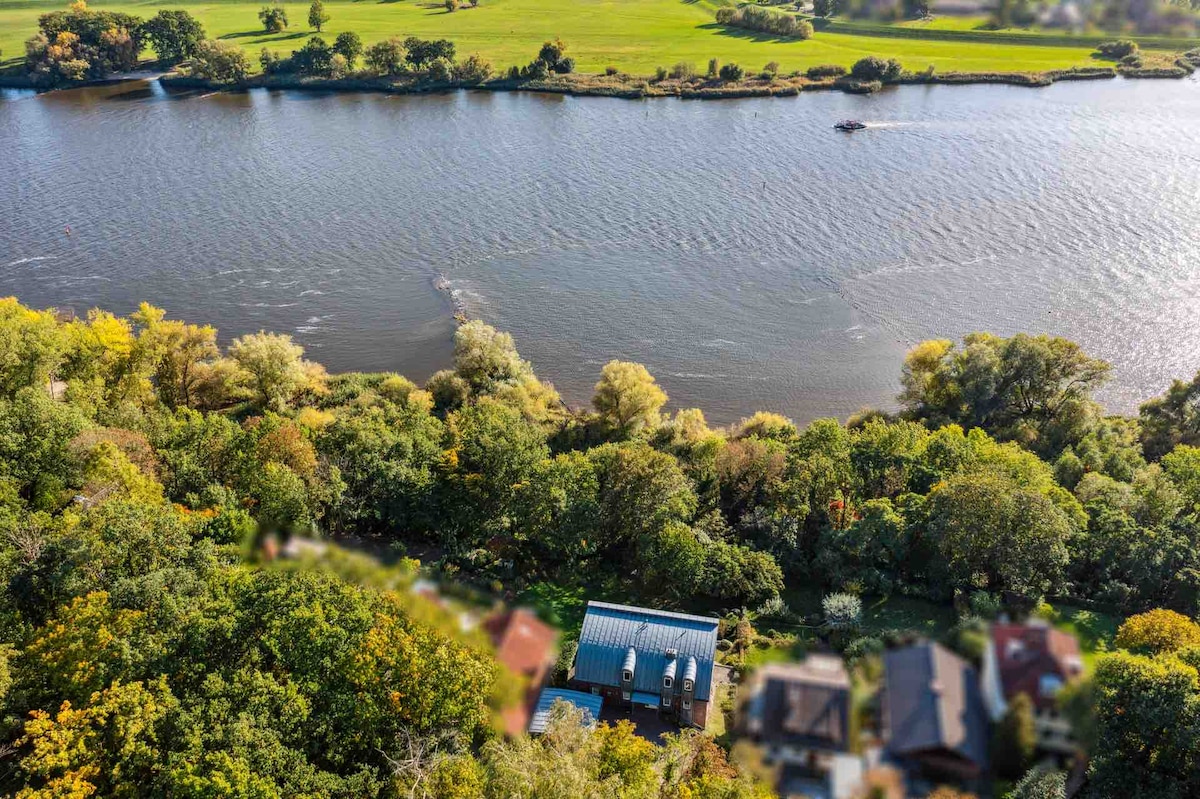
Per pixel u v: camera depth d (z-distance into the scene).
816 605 72.56
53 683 47.12
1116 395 124.00
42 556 55.00
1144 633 55.44
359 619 51.59
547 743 46.75
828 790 25.00
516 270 159.00
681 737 53.19
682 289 152.75
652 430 111.56
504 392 117.25
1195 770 41.69
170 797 41.53
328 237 169.75
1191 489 79.44
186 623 49.66
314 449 80.00
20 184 192.62
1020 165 197.25
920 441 91.62
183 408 96.00
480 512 77.50
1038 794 24.89
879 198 184.00
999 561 67.00
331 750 46.59
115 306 144.62
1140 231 166.12
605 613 62.78
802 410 123.62
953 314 143.38
